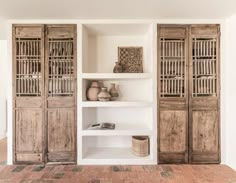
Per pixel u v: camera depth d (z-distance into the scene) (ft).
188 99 10.51
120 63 12.36
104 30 11.52
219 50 10.59
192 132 10.50
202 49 10.63
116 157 10.72
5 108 17.33
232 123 10.09
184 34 10.54
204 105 10.55
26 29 10.48
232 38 10.06
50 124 10.47
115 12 9.52
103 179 8.84
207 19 10.49
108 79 11.87
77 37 10.53
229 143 10.32
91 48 12.47
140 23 10.55
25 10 9.19
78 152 10.48
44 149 10.43
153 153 10.50
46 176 9.12
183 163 10.49
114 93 11.73
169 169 9.88
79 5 8.68
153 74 10.57
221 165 10.35
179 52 10.68
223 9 9.19
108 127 11.04
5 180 8.73
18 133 10.44
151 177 9.02
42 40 10.48
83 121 10.74
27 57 10.57
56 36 10.52
